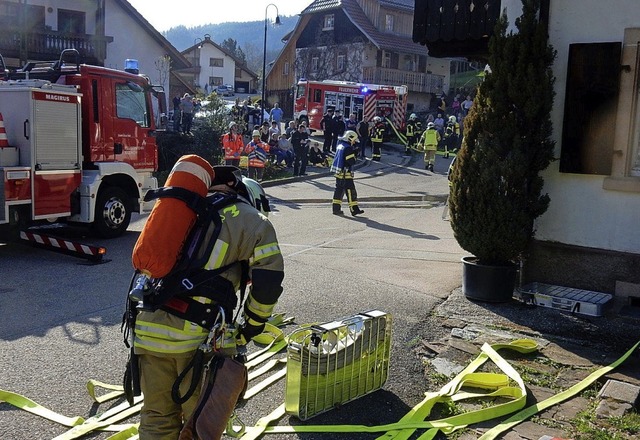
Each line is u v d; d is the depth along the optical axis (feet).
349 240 35.53
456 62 154.71
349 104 105.29
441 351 18.10
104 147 33.50
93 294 23.75
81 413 14.02
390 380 16.01
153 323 9.48
